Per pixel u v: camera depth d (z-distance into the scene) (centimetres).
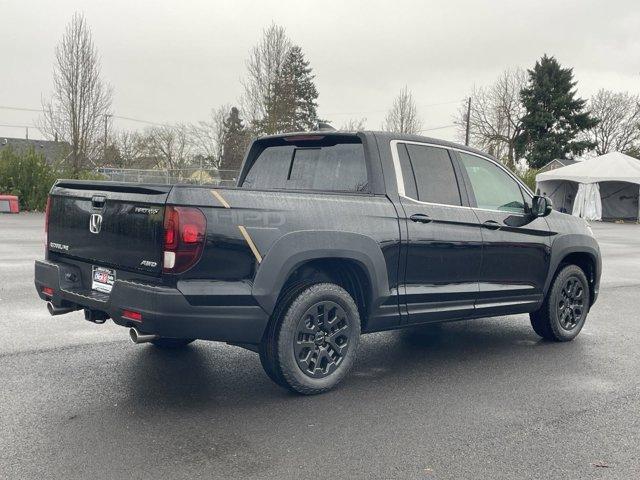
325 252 463
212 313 418
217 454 367
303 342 465
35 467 342
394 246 505
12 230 1750
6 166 2641
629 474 355
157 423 411
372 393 487
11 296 821
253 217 434
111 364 538
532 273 629
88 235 475
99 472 339
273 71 4512
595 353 628
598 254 702
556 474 354
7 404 436
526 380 530
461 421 432
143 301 411
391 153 527
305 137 555
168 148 6756
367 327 511
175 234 407
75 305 494
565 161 5919
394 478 343
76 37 3419
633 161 3916
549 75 6500
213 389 482
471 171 588
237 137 6062
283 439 392
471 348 639
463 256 559
